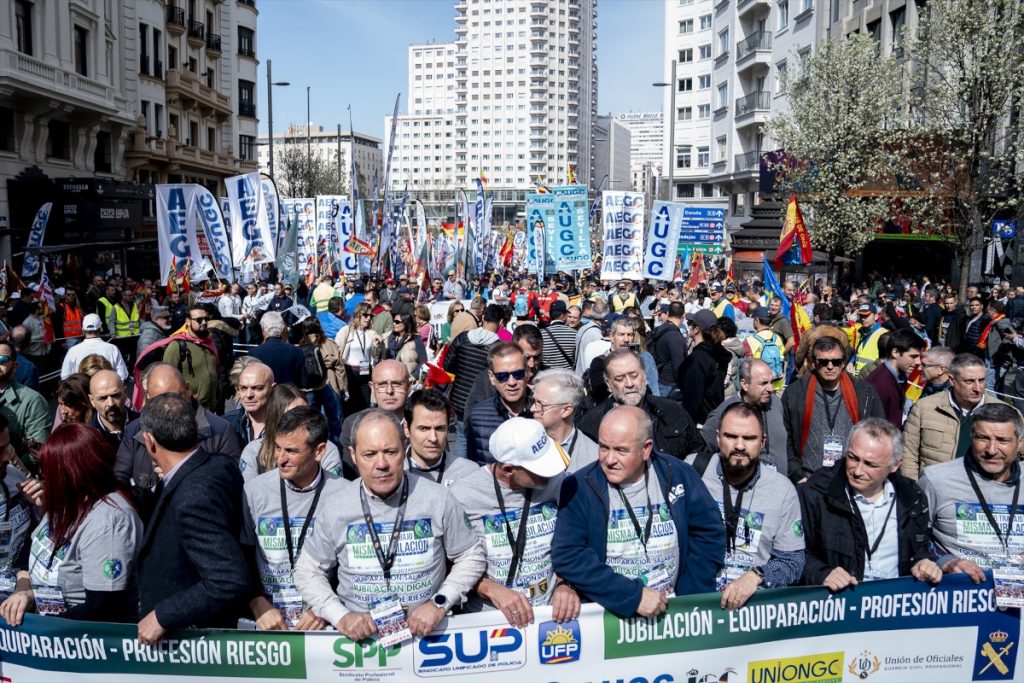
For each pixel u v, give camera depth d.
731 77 46.12
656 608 3.79
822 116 24.98
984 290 22.00
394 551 3.67
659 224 15.06
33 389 7.27
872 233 24.36
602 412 5.58
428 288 19.58
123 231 28.42
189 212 13.21
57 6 26.80
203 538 3.53
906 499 4.15
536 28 173.50
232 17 48.25
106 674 3.73
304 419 3.87
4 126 25.53
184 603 3.48
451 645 3.76
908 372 7.08
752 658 3.99
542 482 3.89
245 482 4.07
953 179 20.77
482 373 6.68
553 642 3.83
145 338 10.01
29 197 25.84
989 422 4.13
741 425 3.96
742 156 44.50
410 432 4.50
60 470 3.62
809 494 4.25
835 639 4.06
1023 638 4.18
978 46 19.41
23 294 15.21
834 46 25.03
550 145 177.25
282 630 3.74
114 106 30.61
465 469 4.46
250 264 13.66
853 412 5.77
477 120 178.00
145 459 5.14
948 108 20.77
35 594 3.83
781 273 25.02
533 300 17.58
